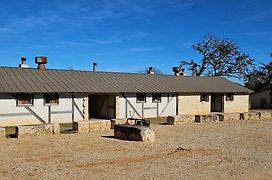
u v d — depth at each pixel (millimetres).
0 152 11969
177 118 22078
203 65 50688
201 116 23453
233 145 14055
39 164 10164
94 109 26906
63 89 22375
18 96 20828
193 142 14711
